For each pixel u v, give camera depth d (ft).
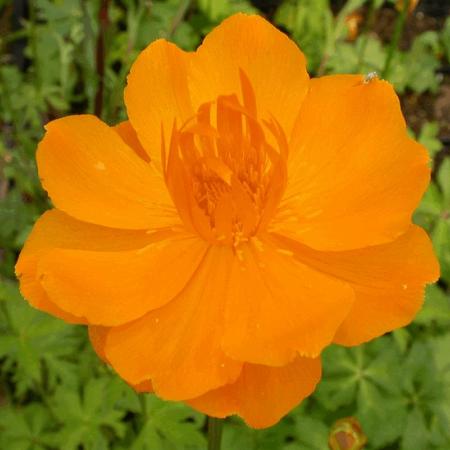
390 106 0.29
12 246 0.58
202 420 0.47
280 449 0.48
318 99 0.31
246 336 0.27
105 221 0.30
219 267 0.30
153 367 0.27
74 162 0.31
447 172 0.56
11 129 0.67
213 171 0.29
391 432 0.48
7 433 0.49
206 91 0.32
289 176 0.31
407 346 0.54
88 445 0.47
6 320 0.49
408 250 0.29
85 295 0.28
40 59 0.68
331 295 0.27
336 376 0.49
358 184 0.29
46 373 0.56
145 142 0.32
